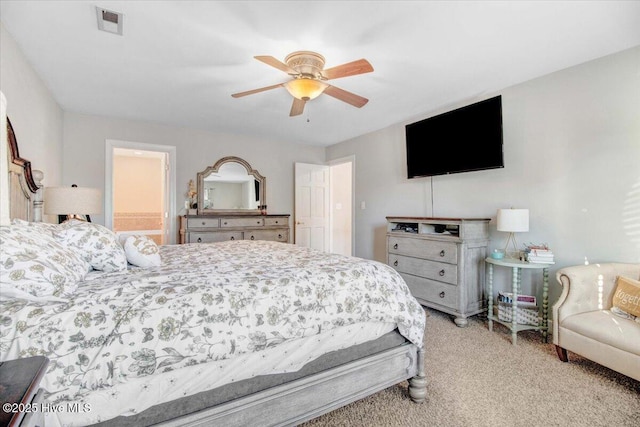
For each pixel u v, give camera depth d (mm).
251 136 4871
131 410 1008
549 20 1901
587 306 2115
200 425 1123
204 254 2209
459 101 3316
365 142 4734
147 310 1081
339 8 1774
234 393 1213
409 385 1708
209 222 4117
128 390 1000
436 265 3027
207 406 1155
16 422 457
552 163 2650
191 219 4012
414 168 3684
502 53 2309
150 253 1744
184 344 1082
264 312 1267
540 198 2727
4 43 1964
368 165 4684
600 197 2379
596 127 2398
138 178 6004
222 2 1731
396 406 1642
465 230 2826
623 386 1829
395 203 4234
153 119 3955
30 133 2465
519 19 1889
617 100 2295
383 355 1588
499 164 2803
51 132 3113
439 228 3217
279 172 5164
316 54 2229
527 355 2230
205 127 4344
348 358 1513
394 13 1824
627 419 1542
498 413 1586
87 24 1946
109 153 3848
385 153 4383
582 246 2471
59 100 3268
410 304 1729
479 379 1904
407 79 2762
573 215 2525
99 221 3807
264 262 1856
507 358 2184
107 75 2670
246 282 1339
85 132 3730
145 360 1017
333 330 1440
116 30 2008
